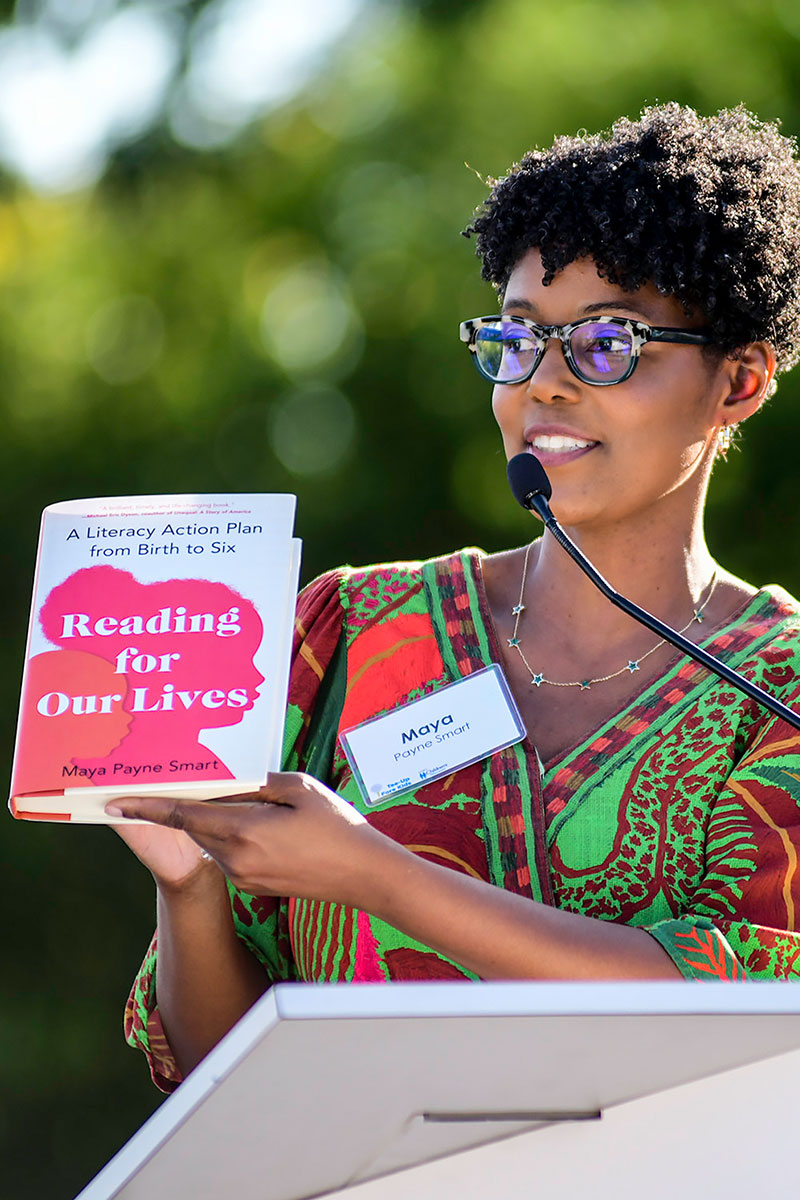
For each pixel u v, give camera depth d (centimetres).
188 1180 238
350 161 1490
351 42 1534
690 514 386
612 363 363
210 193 1545
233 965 355
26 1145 1453
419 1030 200
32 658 289
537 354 368
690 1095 236
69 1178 1445
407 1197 248
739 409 389
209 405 1468
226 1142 225
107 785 278
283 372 1470
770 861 340
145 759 279
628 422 364
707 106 1348
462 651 380
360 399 1441
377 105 1503
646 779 355
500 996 199
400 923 299
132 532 298
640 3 1430
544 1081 223
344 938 355
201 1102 206
